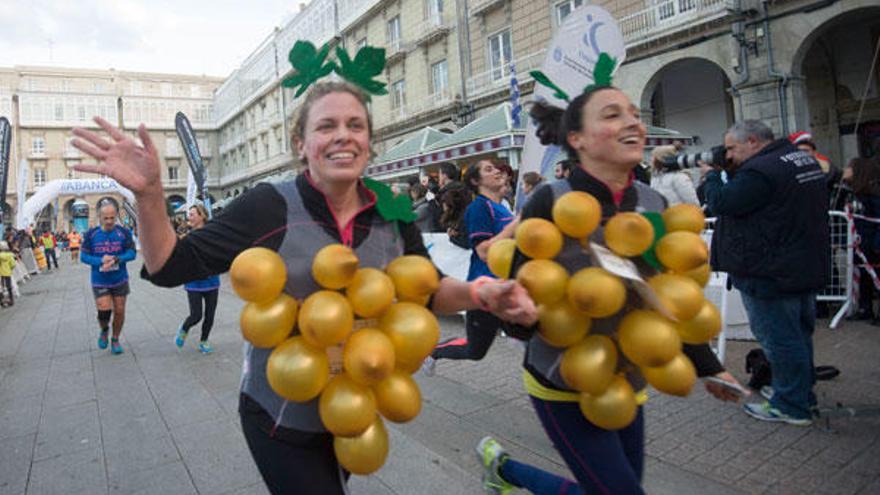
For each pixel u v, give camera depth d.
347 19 26.92
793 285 2.92
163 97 55.25
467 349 3.51
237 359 5.39
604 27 4.06
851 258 5.16
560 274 1.48
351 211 1.57
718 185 3.13
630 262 1.53
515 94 9.11
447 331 6.06
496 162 3.74
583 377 1.49
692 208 1.66
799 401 3.08
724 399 1.76
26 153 48.81
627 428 1.77
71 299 11.74
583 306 1.41
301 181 1.54
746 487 2.52
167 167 55.19
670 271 1.63
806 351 3.05
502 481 2.20
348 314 1.33
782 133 11.52
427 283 1.48
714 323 1.60
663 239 1.59
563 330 1.49
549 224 1.53
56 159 49.62
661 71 13.82
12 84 52.19
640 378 1.75
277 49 38.44
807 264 2.91
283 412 1.45
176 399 4.27
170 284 1.39
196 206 6.28
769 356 3.13
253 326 1.34
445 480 2.78
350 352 1.33
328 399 1.37
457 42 20.00
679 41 13.20
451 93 20.34
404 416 1.42
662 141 10.36
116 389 4.64
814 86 13.23
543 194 1.68
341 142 1.45
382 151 24.62
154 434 3.58
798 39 11.22
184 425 3.71
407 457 3.05
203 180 13.50
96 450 3.38
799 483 2.52
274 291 1.35
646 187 1.81
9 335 7.75
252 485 2.84
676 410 3.45
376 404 1.44
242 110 47.12
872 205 5.35
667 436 3.10
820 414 3.03
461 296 1.55
